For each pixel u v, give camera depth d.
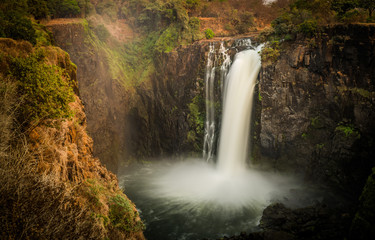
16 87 10.72
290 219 20.98
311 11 30.36
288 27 28.83
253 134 30.34
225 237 19.84
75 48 34.78
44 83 11.62
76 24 34.81
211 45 34.75
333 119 25.84
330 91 25.80
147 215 25.00
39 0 33.81
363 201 17.64
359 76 24.03
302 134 27.44
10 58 11.70
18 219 6.26
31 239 6.24
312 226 19.55
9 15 17.94
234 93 31.66
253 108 30.27
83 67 35.19
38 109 11.13
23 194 6.70
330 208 21.83
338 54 25.06
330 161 25.50
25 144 8.97
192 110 35.81
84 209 9.12
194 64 35.91
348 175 24.27
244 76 31.02
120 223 14.38
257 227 21.77
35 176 7.65
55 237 6.77
